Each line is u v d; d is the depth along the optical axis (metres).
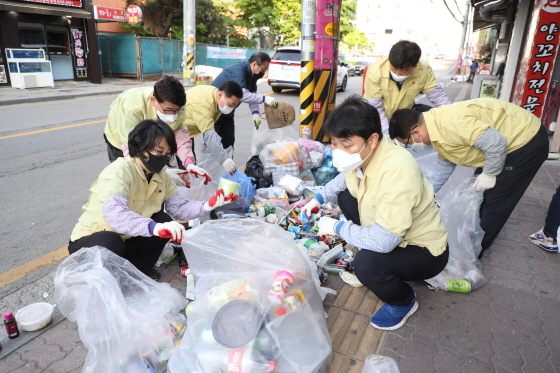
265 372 1.53
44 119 8.36
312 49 4.68
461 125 2.40
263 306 1.69
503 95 7.51
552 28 5.32
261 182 3.91
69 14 13.92
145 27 22.05
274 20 26.75
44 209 3.86
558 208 2.95
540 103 5.65
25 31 13.23
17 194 4.23
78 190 4.38
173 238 1.97
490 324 2.22
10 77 12.80
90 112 9.41
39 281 2.65
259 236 1.97
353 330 2.15
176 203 2.48
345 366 1.90
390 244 1.91
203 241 1.93
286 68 13.26
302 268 1.88
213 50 21.06
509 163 2.56
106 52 17.53
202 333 1.67
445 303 2.41
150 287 1.94
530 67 5.56
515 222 3.50
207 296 1.77
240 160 5.54
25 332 2.12
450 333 2.14
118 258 1.94
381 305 2.37
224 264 1.86
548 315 2.30
